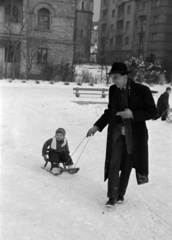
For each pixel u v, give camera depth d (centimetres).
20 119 1001
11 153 603
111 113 359
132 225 332
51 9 3597
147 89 350
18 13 3478
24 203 374
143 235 312
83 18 5450
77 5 5406
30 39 3375
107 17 6550
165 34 4900
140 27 5397
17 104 1324
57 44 3681
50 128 893
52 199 391
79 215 349
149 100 345
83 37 5506
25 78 3391
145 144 353
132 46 5544
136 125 351
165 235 314
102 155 625
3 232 304
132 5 5553
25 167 521
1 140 695
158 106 1134
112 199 368
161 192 436
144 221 344
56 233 306
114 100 357
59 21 3659
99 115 1209
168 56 4953
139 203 395
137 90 348
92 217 346
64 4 3644
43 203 377
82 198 400
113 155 363
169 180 489
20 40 3362
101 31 6806
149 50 5125
